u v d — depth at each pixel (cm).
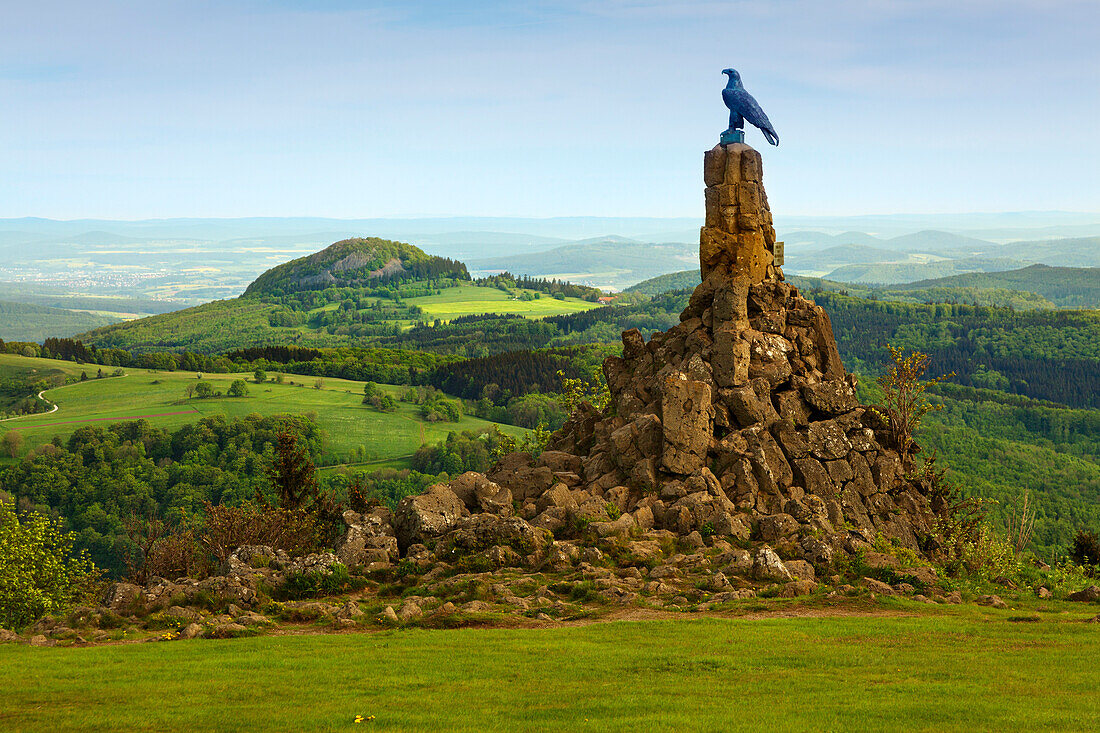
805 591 3547
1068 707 1917
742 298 5503
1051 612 3431
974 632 2880
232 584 3572
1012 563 4744
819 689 2139
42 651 2745
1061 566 4762
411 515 4381
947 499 5928
